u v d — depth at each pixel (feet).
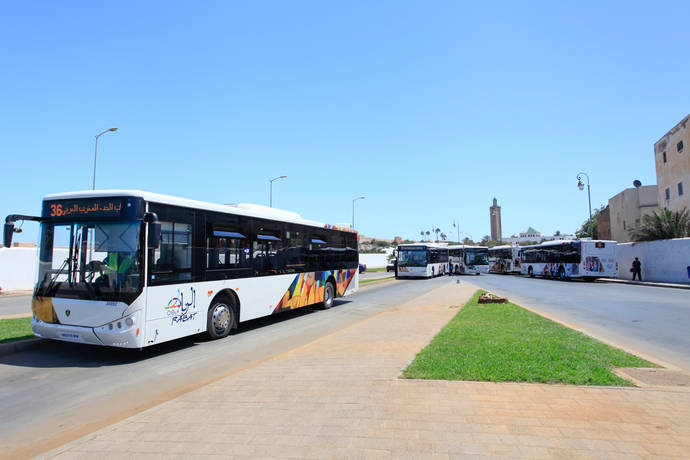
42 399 19.84
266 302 39.04
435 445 12.39
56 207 28.32
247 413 15.75
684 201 123.65
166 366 25.76
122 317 25.68
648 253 102.06
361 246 531.09
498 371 19.43
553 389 17.11
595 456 11.49
